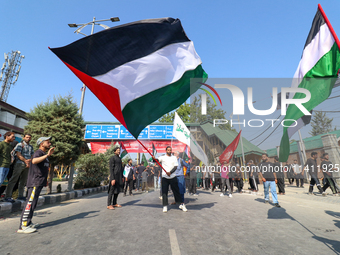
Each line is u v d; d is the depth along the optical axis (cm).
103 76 357
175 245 273
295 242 288
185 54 423
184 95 427
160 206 593
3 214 486
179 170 596
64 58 326
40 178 366
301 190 986
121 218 432
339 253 251
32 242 289
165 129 1920
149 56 392
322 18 378
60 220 426
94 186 1288
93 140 1920
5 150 512
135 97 387
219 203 640
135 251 254
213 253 249
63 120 873
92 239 299
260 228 356
